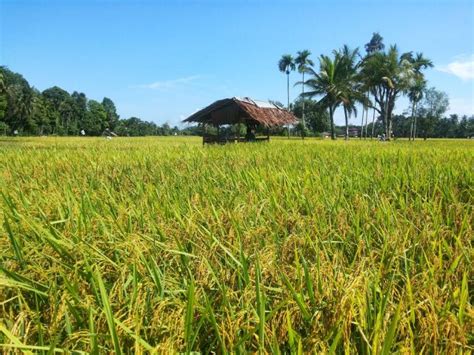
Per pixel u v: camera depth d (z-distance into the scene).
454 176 5.79
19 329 1.96
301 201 4.19
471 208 4.21
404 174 5.69
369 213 3.93
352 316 1.92
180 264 2.68
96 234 3.13
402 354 1.81
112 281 2.58
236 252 2.83
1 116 87.56
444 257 2.97
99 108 132.12
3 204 3.94
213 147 15.74
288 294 2.22
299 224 3.41
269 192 4.65
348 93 50.97
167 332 1.96
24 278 2.32
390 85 49.00
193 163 8.74
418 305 2.03
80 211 3.49
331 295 2.09
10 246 2.96
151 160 9.54
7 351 1.77
